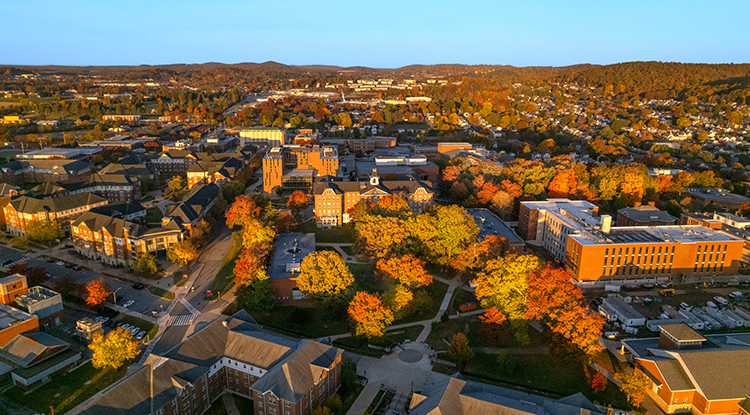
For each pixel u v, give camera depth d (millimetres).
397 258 142875
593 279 159000
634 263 159250
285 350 106750
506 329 129875
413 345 128000
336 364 109312
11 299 134375
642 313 141625
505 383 112875
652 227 175875
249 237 166125
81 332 129500
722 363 105000
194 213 193750
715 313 140125
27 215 191750
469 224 169250
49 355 118062
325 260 139875
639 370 113000
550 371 117000
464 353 116812
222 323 117125
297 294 144125
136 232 169000
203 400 104875
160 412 93562
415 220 172375
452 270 168750
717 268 163750
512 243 179375
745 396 100125
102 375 115688
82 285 148000
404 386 111562
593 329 111312
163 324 136500
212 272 168750
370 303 123812
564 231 175625
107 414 88188
